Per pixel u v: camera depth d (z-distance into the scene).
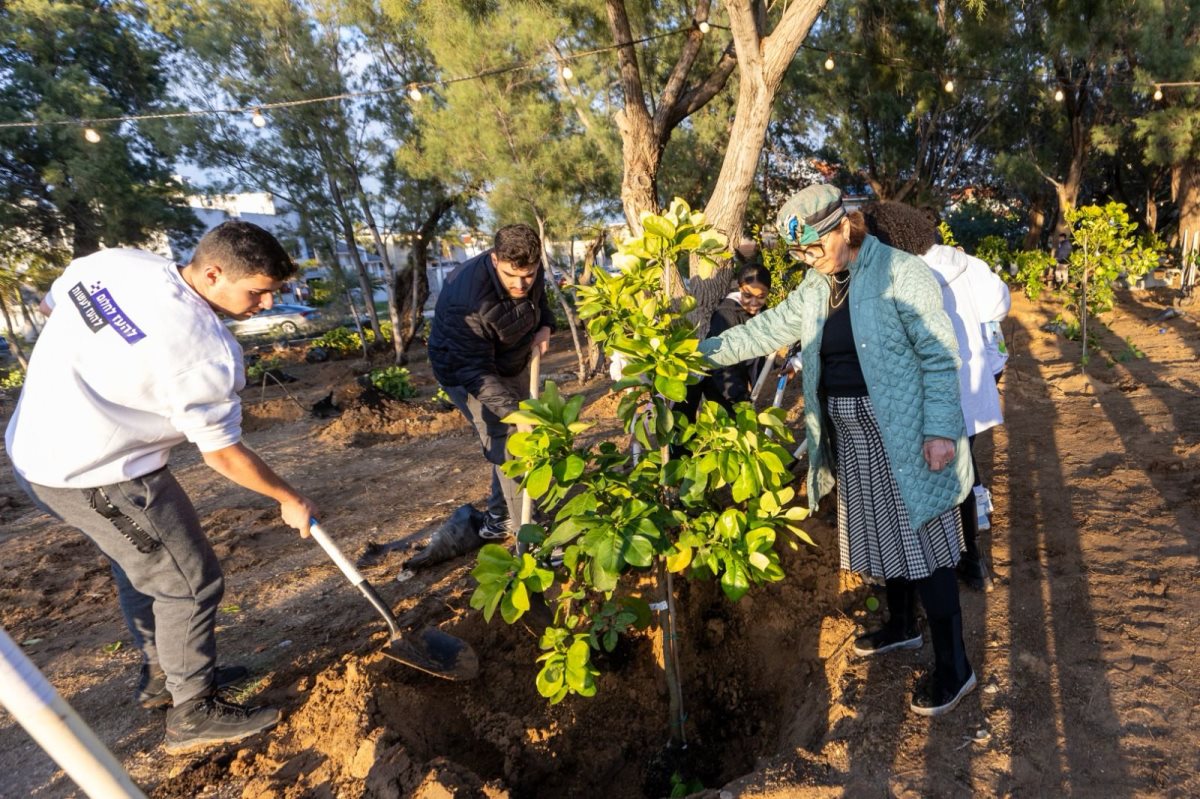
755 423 2.11
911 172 18.42
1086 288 7.93
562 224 10.18
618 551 1.91
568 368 12.39
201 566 2.35
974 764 1.96
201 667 2.42
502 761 2.50
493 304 3.17
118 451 2.12
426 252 16.55
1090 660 2.31
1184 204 15.02
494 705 2.71
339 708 2.44
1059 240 16.41
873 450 2.18
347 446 7.58
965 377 2.83
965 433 2.14
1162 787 1.80
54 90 15.62
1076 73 15.94
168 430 2.21
